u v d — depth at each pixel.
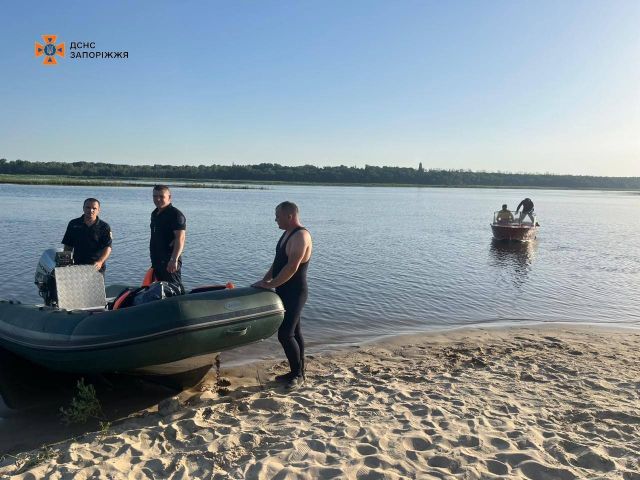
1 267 12.34
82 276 5.31
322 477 3.32
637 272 14.32
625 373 5.73
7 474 3.45
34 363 4.95
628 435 3.96
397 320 8.65
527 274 13.70
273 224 25.92
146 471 3.46
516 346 7.00
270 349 6.65
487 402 4.70
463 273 13.55
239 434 3.96
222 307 4.51
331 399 4.80
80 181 95.50
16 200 40.72
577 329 8.18
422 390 5.04
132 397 5.08
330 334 7.74
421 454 3.63
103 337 4.24
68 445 3.90
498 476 3.31
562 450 3.68
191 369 4.96
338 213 37.19
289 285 4.96
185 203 45.69
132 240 18.06
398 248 18.27
